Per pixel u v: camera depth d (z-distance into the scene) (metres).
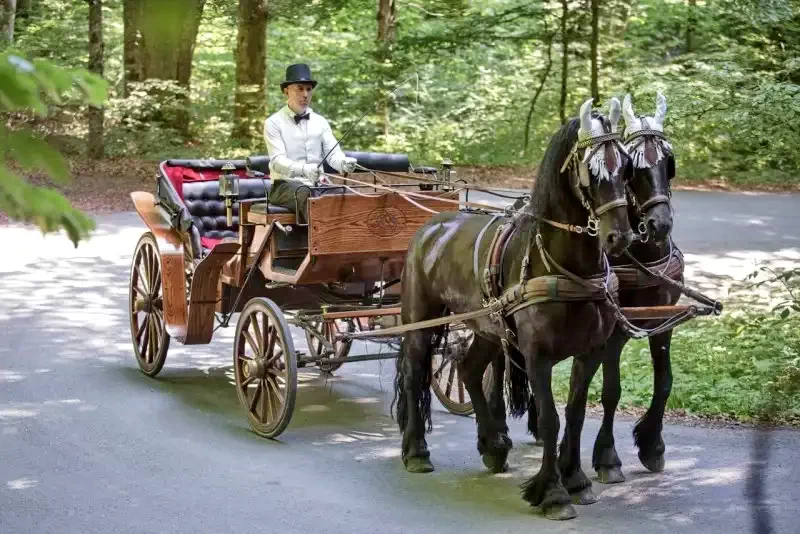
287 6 23.41
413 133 27.70
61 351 9.89
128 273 13.72
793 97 14.73
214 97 27.03
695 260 14.84
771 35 22.08
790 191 23.22
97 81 1.41
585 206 5.36
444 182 7.76
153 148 23.92
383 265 7.65
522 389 6.57
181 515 5.73
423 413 6.80
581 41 25.84
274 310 7.21
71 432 7.37
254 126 25.17
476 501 6.07
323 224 7.28
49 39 19.86
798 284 9.27
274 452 7.05
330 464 6.80
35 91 1.34
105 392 8.50
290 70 8.33
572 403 5.98
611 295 5.62
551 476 5.78
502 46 29.88
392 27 26.69
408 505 5.98
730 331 10.12
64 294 12.45
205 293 8.22
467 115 29.31
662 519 5.67
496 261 5.94
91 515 5.72
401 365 6.82
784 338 9.40
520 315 5.71
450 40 25.80
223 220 9.10
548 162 5.57
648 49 27.66
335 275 7.55
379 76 26.38
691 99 15.50
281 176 8.00
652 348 6.69
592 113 5.35
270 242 7.71
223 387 8.84
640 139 5.92
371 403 8.59
